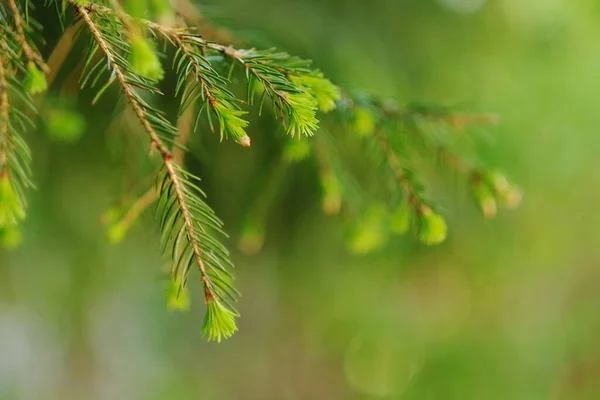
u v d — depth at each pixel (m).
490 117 0.97
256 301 2.27
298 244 1.52
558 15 1.75
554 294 2.20
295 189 1.38
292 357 2.46
